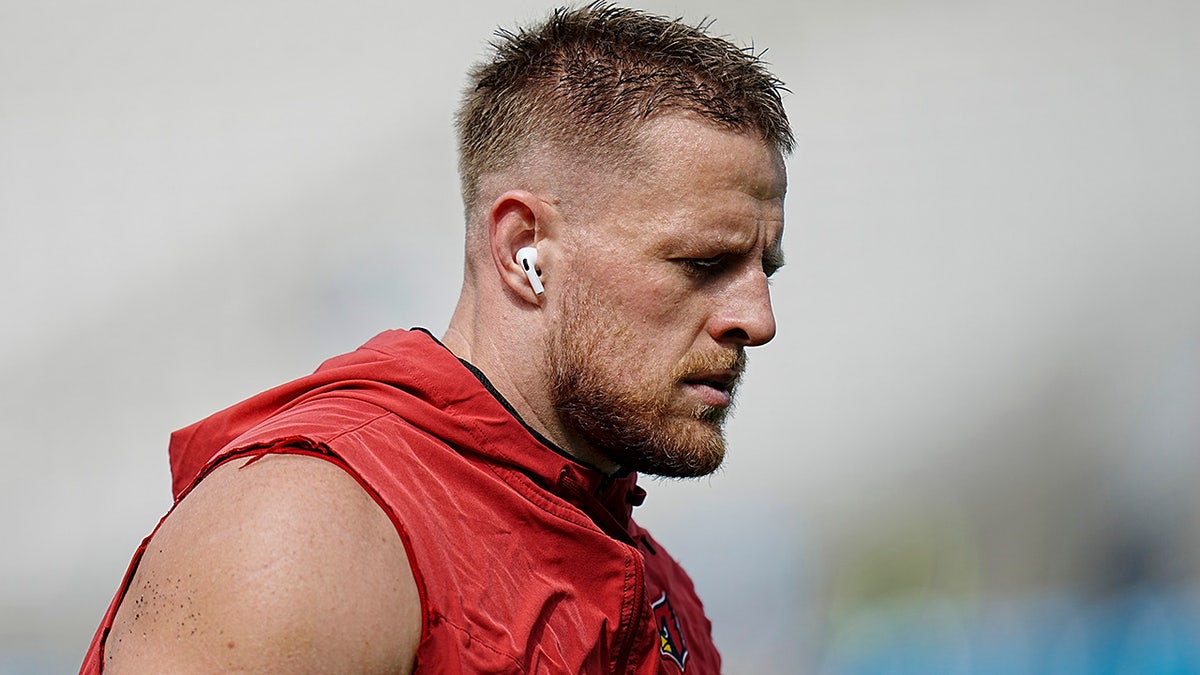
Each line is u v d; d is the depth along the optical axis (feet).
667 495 85.40
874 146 116.37
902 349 102.17
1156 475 88.07
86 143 120.47
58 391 101.24
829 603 80.28
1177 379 94.32
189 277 106.63
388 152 113.50
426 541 15.37
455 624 15.10
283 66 124.67
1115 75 118.83
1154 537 83.61
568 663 16.33
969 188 112.78
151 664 14.01
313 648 13.88
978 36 122.83
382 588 14.55
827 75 120.37
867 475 91.61
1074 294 103.96
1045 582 81.00
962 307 104.73
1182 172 111.34
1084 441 92.38
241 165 116.26
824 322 105.09
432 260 103.71
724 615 79.61
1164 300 101.50
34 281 110.52
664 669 19.19
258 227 108.27
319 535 14.37
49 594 89.04
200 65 125.49
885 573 82.33
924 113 117.91
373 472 15.48
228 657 13.70
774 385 100.22
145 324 104.32
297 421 16.10
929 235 110.32
